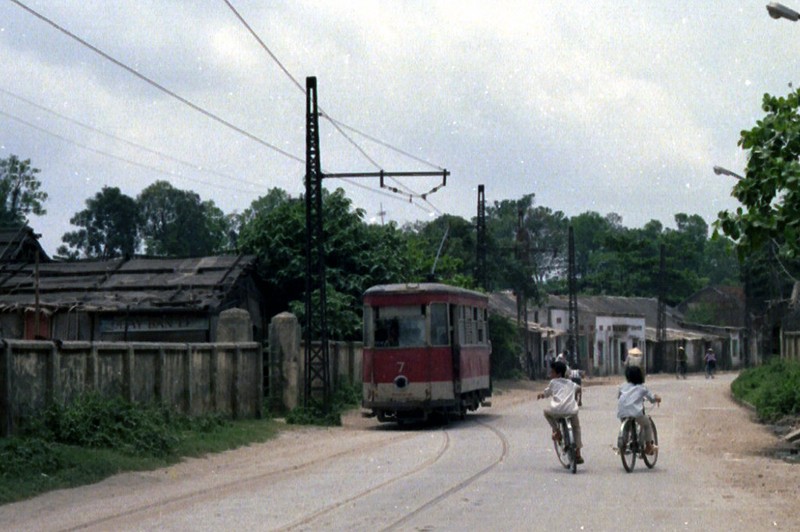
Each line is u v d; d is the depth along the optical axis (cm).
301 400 3266
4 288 3994
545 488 1473
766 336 5825
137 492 1537
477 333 3338
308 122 2991
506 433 2603
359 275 4450
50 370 1853
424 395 2898
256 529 1141
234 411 2772
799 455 1992
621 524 1146
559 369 1734
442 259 5772
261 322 4316
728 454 2011
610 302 9281
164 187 7450
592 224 11631
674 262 10744
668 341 9100
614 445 2212
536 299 7088
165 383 2338
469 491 1445
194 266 4112
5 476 1527
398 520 1184
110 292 3919
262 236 4356
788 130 1866
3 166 6059
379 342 2953
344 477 1667
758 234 1850
